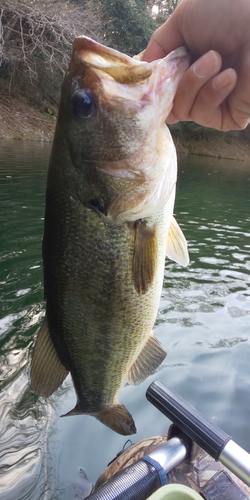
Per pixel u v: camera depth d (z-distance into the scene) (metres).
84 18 3.58
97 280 0.27
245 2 0.23
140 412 0.59
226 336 0.80
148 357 0.33
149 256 0.28
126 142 0.26
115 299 0.28
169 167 0.28
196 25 0.24
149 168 0.27
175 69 0.26
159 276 0.29
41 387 0.31
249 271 1.17
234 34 0.24
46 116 3.92
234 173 3.87
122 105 0.26
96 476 0.49
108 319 0.28
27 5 3.31
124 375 0.31
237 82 0.25
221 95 0.25
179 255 0.32
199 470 0.37
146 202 0.27
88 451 0.53
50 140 3.61
